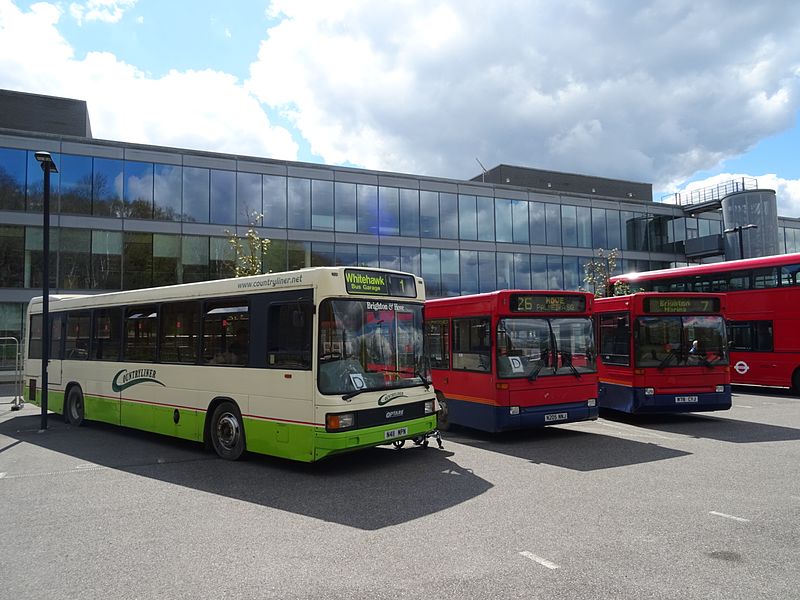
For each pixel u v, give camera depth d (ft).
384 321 27.91
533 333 34.60
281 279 27.63
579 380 35.35
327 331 25.71
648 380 39.27
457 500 21.67
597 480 24.40
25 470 28.02
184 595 13.75
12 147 81.41
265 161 95.14
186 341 32.68
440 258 108.88
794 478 24.23
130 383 36.55
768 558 15.34
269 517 19.99
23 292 81.35
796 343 56.70
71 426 43.09
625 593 13.34
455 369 37.37
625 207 130.41
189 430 31.76
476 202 113.39
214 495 23.03
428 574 14.69
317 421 24.99
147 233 87.15
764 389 65.72
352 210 101.40
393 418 27.14
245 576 14.83
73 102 101.24
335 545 17.02
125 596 13.76
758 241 127.54
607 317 42.42
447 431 38.88
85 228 84.02
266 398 27.48
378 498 22.20
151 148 88.07
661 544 16.52
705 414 45.75
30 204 82.07
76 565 15.79
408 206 106.73
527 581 14.12
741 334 61.05
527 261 117.50
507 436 36.52
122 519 19.97
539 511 19.98
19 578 14.94
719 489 22.56
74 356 42.88
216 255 90.53
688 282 66.49
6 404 60.49
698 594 13.24
